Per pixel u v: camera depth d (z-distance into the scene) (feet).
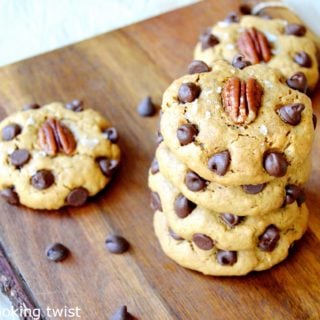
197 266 1.32
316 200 1.42
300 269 1.33
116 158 1.47
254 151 1.17
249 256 1.30
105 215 1.43
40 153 1.43
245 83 1.21
